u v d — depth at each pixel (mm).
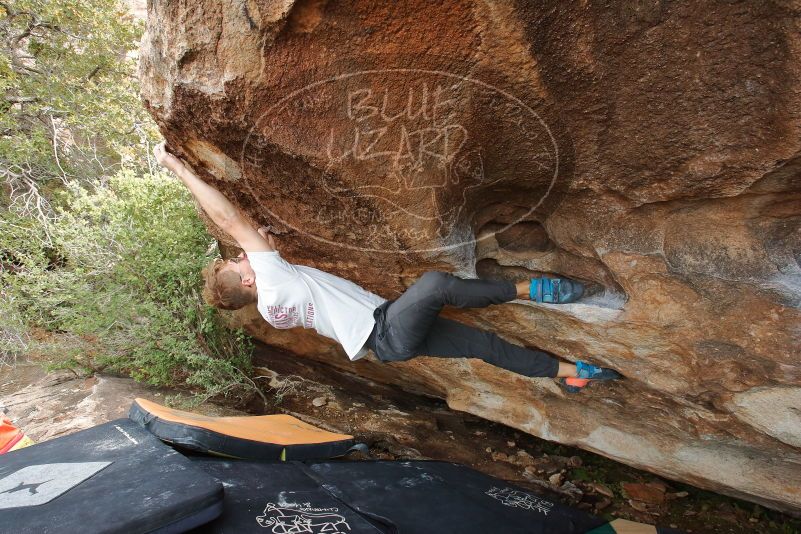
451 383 3242
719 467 2363
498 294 2012
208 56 1564
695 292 1798
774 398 1834
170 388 3707
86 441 1795
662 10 1221
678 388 2080
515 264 2305
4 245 4480
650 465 2619
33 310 4250
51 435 3061
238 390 3699
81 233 3936
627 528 2055
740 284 1706
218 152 1938
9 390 3945
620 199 1800
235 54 1515
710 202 1687
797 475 2162
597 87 1432
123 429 1875
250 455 2125
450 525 1798
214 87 1602
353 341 2139
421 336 2064
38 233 4418
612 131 1553
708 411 2119
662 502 2957
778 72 1229
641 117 1476
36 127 6238
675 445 2486
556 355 2469
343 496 1935
